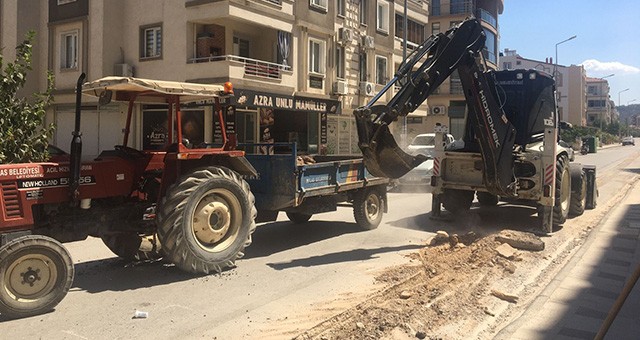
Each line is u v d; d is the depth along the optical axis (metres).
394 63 31.11
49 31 23.03
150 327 4.93
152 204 7.08
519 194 9.61
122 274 6.81
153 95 7.56
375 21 28.64
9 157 7.99
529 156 9.55
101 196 6.48
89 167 6.38
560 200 9.91
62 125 23.42
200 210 6.75
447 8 43.81
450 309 5.41
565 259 7.70
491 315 5.32
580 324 5.03
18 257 5.12
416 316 5.14
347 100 26.33
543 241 8.52
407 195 16.17
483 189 10.05
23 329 4.88
